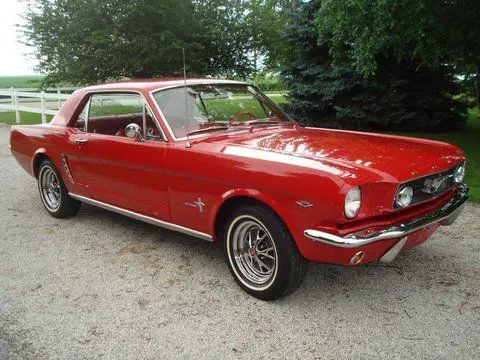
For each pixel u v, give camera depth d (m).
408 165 3.08
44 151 5.10
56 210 5.27
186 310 3.21
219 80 4.50
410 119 11.40
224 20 14.22
